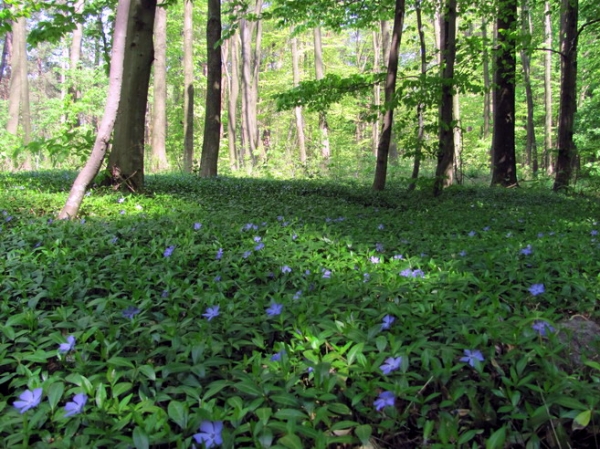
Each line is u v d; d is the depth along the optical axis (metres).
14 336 2.44
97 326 2.58
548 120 27.50
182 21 34.12
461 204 9.79
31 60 43.56
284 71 38.34
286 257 4.35
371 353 2.21
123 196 8.48
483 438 1.92
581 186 15.08
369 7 12.85
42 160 23.88
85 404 1.84
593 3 14.80
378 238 5.45
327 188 12.17
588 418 1.71
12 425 1.80
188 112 22.14
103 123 6.41
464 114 37.16
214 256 4.47
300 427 1.69
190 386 2.07
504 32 12.46
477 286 3.67
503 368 2.34
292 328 2.66
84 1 9.91
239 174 22.77
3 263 3.92
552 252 4.59
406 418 1.97
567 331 2.47
